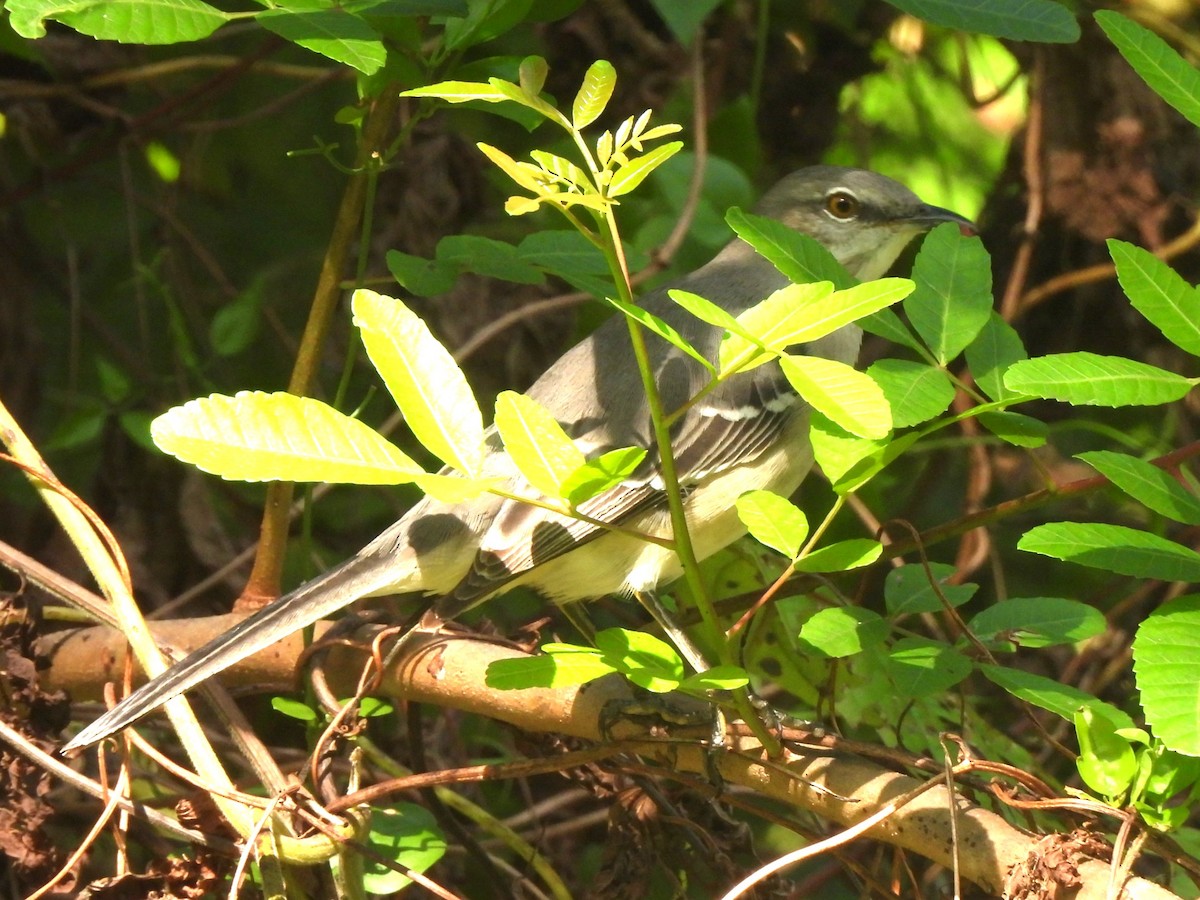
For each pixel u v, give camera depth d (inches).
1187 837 267.6
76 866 250.4
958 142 501.0
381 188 403.5
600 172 180.1
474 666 271.1
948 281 245.1
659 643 198.5
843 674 314.3
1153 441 433.4
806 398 176.9
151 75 409.1
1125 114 407.5
